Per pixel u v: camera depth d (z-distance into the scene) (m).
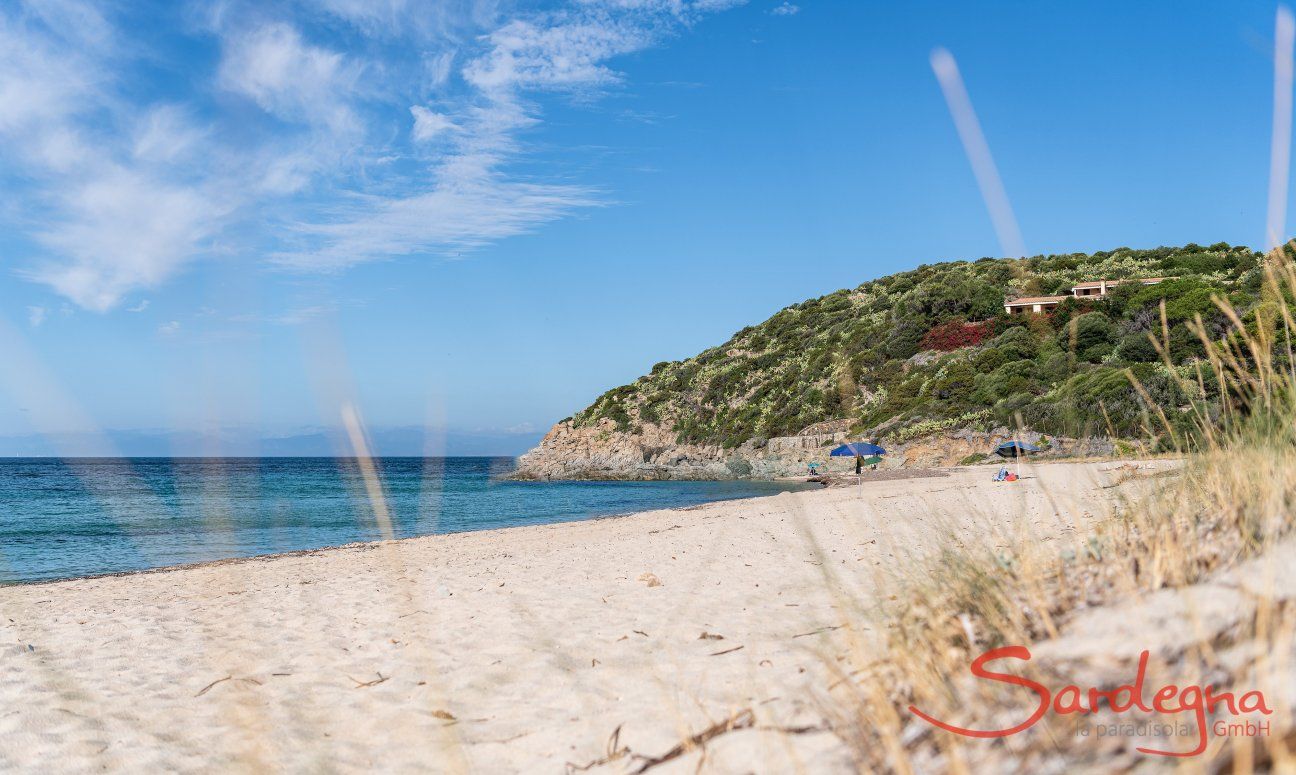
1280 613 1.77
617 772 2.50
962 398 40.31
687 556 8.96
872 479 34.41
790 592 5.63
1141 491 3.14
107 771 3.12
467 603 6.44
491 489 45.19
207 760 3.16
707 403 63.16
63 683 4.52
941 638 2.39
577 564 9.05
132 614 7.14
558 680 3.85
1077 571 2.70
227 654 5.00
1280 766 1.26
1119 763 1.50
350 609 6.59
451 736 2.73
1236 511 2.47
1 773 3.16
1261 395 2.87
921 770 1.78
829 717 2.29
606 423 69.06
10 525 22.67
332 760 2.98
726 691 3.19
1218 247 48.41
